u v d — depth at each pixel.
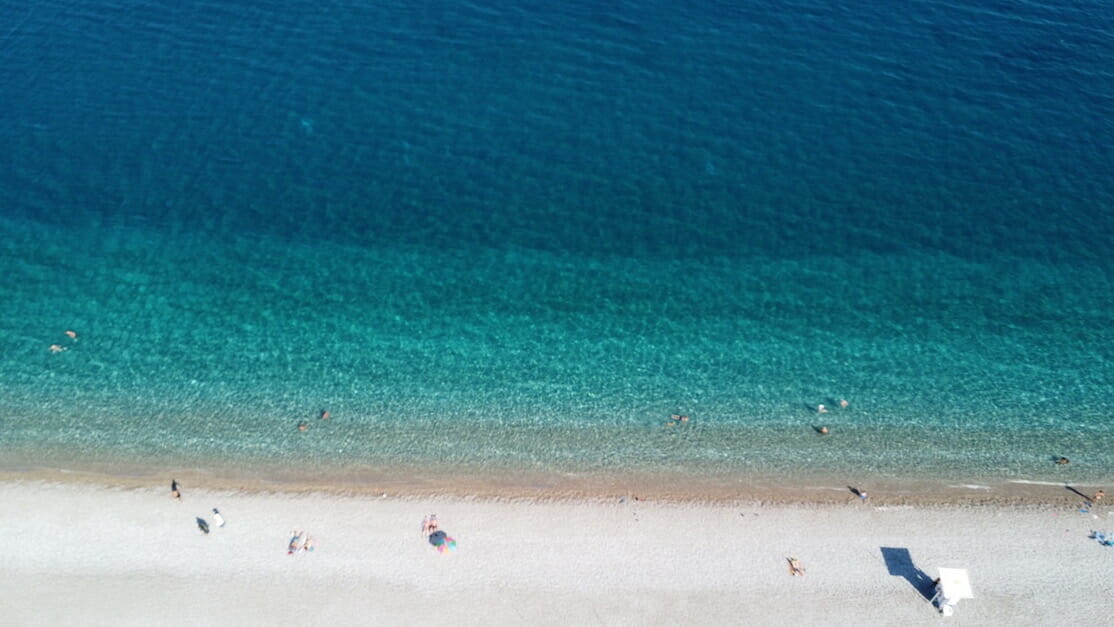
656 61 82.94
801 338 65.75
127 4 88.12
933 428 60.38
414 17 86.88
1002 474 57.66
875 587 51.72
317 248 70.50
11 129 77.06
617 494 56.19
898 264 70.19
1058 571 52.38
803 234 71.75
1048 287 68.94
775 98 80.00
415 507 55.06
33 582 50.81
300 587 51.06
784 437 59.72
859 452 58.88
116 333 65.12
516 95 80.19
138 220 71.88
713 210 73.00
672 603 50.81
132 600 50.22
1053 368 64.12
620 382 62.97
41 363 62.94
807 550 53.38
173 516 54.16
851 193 74.06
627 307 67.44
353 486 56.22
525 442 59.22
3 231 70.81
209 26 86.19
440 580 51.53
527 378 63.09
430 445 58.84
